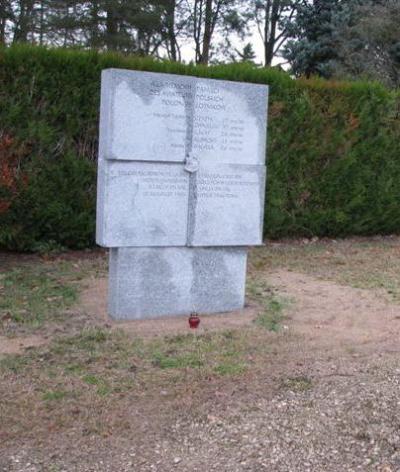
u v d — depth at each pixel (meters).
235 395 4.74
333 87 12.17
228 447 4.01
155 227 6.43
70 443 4.02
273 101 11.47
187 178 6.52
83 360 5.37
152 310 6.64
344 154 12.30
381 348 5.91
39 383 4.88
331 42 24.50
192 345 5.81
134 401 4.61
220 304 6.97
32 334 6.07
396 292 8.16
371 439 4.12
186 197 6.55
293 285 8.39
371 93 12.53
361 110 12.45
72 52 9.86
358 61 22.72
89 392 4.73
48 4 24.12
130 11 24.78
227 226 6.77
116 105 6.05
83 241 10.27
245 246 7.00
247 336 6.13
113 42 24.02
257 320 6.70
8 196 9.34
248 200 6.84
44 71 9.66
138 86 6.13
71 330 6.19
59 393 4.69
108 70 6.09
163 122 6.29
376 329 6.54
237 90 6.64
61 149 9.88
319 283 8.58
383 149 12.73
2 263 9.34
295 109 11.70
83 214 10.04
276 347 5.82
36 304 7.11
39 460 3.82
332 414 4.45
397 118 12.92
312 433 4.19
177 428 4.24
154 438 4.11
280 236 12.09
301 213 12.10
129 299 6.53
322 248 11.45
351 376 5.14
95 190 10.19
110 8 24.17
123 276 6.46
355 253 11.06
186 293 6.79
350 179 12.46
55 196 9.85
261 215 6.95
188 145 6.45
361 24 22.48
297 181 11.98
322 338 6.16
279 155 11.62
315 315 6.97
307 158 11.95
